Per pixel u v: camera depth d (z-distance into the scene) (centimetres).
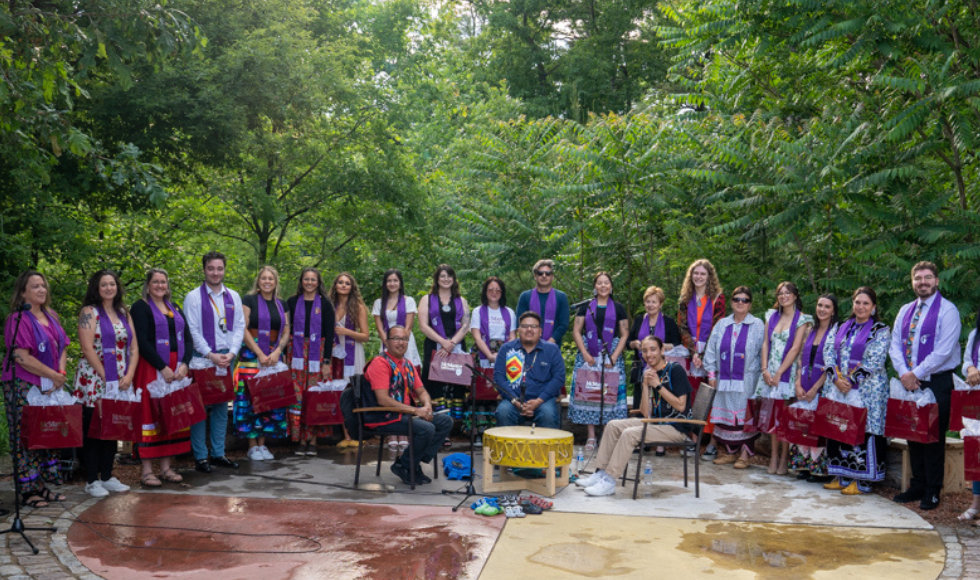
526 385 651
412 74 2439
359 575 397
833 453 602
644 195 1034
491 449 574
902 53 814
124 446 704
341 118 1700
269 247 1856
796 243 919
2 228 1016
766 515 525
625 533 478
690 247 1012
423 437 599
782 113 1066
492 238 1160
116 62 678
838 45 887
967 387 508
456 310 746
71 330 1162
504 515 516
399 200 1692
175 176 1359
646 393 607
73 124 1151
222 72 1245
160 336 589
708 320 724
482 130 1255
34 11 660
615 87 2339
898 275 764
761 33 939
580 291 1096
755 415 687
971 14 821
